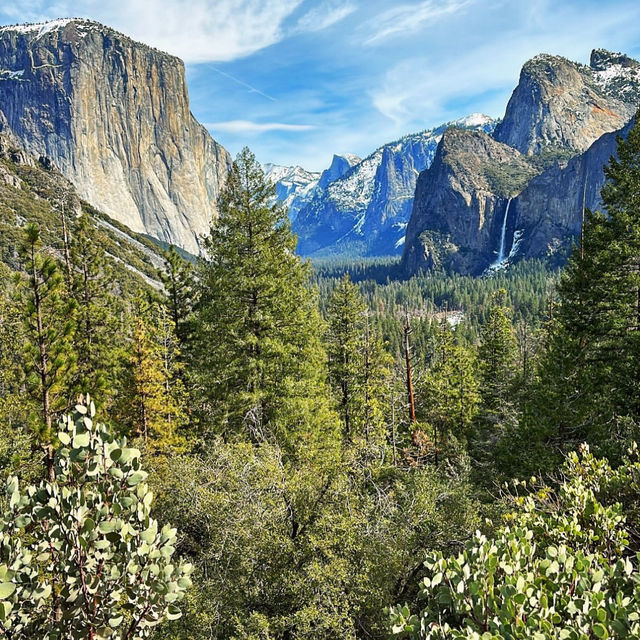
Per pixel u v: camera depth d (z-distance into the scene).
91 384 11.84
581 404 14.38
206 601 7.88
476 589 3.53
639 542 5.73
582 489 5.61
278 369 15.32
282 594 8.38
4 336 14.51
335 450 14.56
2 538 2.96
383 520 9.55
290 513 9.30
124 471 3.18
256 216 15.41
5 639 2.86
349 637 7.42
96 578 3.09
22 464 10.62
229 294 15.46
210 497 9.24
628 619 3.21
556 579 3.77
